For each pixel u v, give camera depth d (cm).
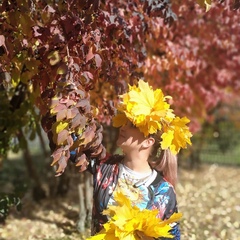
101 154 326
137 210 299
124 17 404
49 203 732
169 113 318
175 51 507
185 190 881
